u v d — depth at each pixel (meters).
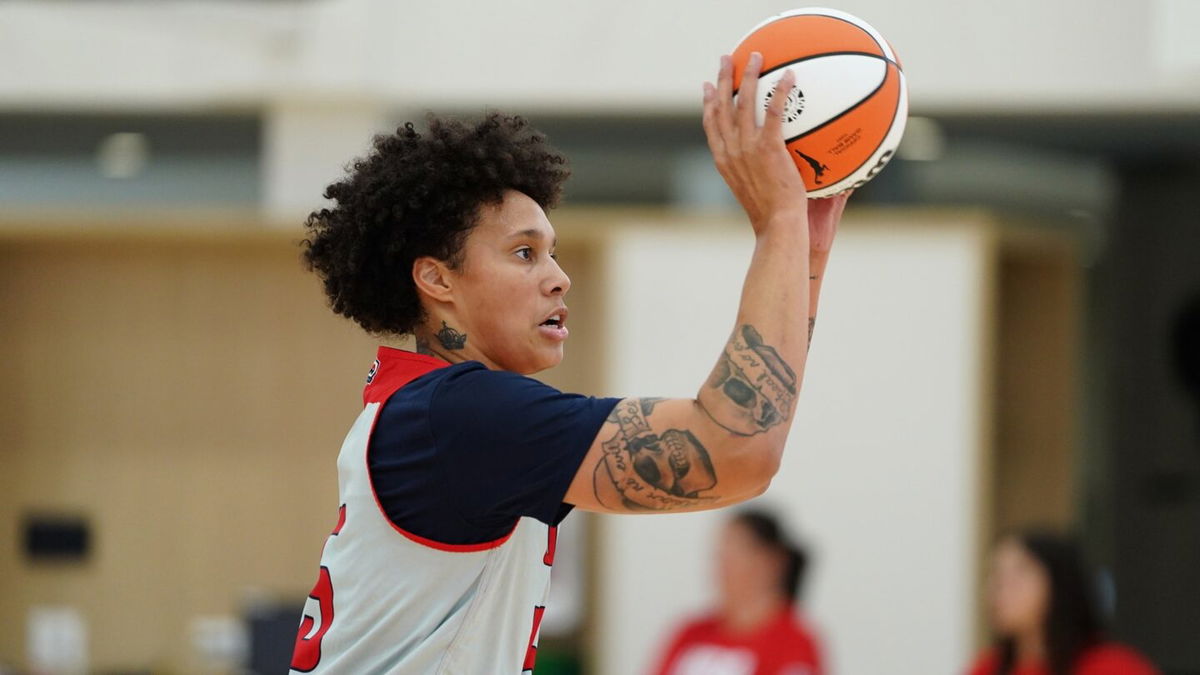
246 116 23.98
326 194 6.46
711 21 22.62
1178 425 34.44
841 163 6.53
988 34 22.23
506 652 6.04
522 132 6.42
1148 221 33.69
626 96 22.66
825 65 6.50
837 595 22.34
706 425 5.55
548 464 5.61
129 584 23.36
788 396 5.62
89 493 23.45
